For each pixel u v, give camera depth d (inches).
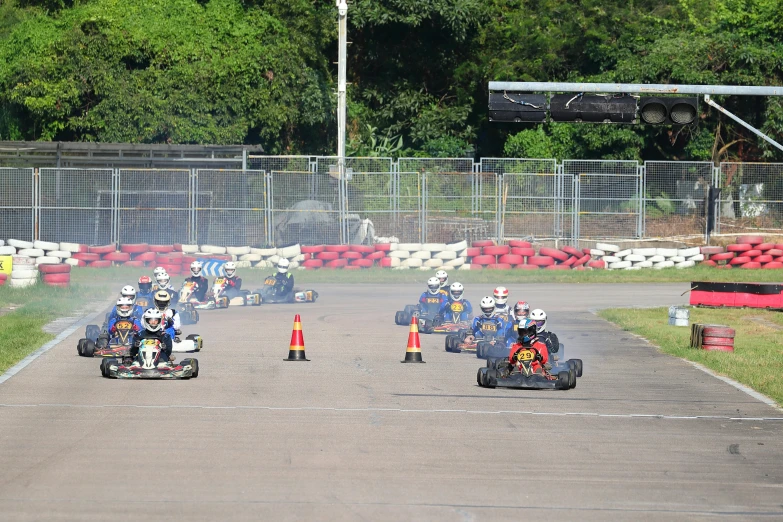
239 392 1665.8
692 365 2084.2
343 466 1179.9
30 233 4431.6
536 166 5575.8
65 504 1011.3
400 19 6230.3
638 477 1166.3
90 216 4448.8
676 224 4827.8
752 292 3228.3
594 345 2384.4
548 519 992.2
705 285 3292.3
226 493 1058.1
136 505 1010.7
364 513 995.9
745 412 1582.2
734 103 5777.6
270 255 4249.5
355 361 2047.2
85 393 1627.7
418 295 3535.9
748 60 5575.8
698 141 5713.6
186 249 4222.4
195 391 1667.1
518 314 2102.6
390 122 6648.6
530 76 6397.6
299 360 2042.3
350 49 6604.3
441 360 2090.3
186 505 1013.8
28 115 5669.3
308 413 1498.5
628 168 5068.9
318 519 973.8
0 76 5551.2
